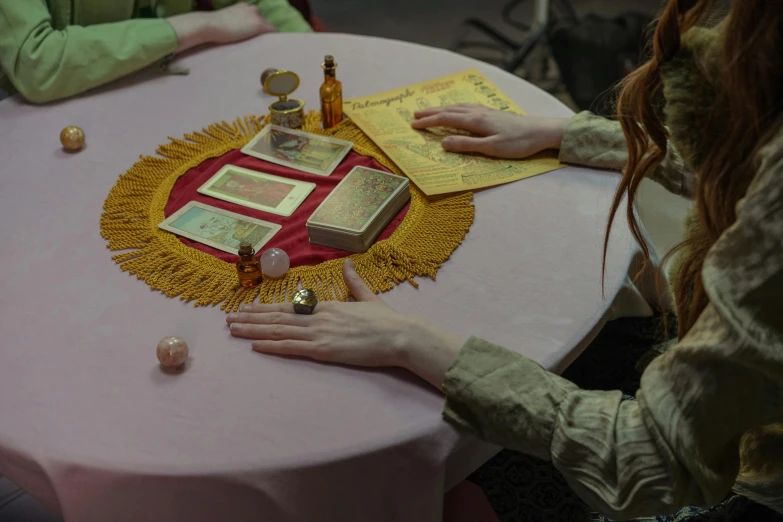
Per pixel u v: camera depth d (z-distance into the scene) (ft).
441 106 5.11
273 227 4.27
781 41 2.52
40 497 3.30
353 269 3.80
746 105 2.69
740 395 2.76
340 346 3.43
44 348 3.56
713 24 3.18
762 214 2.54
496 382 3.18
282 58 6.04
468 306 3.72
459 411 3.22
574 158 4.65
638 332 4.56
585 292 3.77
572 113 5.18
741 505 3.62
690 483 2.89
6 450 3.13
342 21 13.44
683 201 6.11
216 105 5.48
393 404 3.26
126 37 5.66
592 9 12.97
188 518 3.12
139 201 4.51
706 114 2.97
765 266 2.56
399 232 4.20
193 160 4.85
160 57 5.86
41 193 4.61
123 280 3.95
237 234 4.23
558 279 3.86
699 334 2.80
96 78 5.58
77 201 4.54
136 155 4.95
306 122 5.26
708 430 2.81
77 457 3.05
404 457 3.12
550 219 4.26
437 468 3.16
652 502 2.92
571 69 9.59
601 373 4.40
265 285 3.89
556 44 9.86
